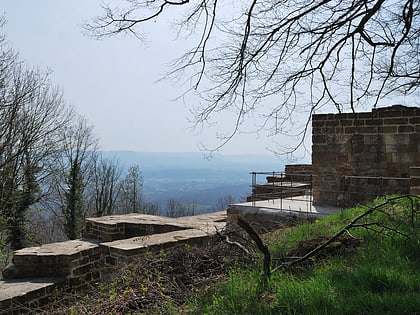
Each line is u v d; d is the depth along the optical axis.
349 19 5.87
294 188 14.48
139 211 34.97
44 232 24.92
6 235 20.30
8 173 19.88
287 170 17.69
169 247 9.20
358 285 4.21
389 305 3.65
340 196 12.23
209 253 6.09
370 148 11.80
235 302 4.17
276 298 4.12
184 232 10.39
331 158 12.51
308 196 14.70
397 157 11.38
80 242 11.41
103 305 5.00
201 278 5.46
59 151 23.27
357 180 11.98
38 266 9.84
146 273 5.48
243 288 4.48
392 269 4.50
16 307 7.93
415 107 11.08
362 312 3.62
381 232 5.67
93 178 31.91
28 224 21.55
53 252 9.95
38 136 21.42
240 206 12.13
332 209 11.48
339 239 5.76
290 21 6.04
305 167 18.11
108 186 32.81
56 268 9.79
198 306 4.34
